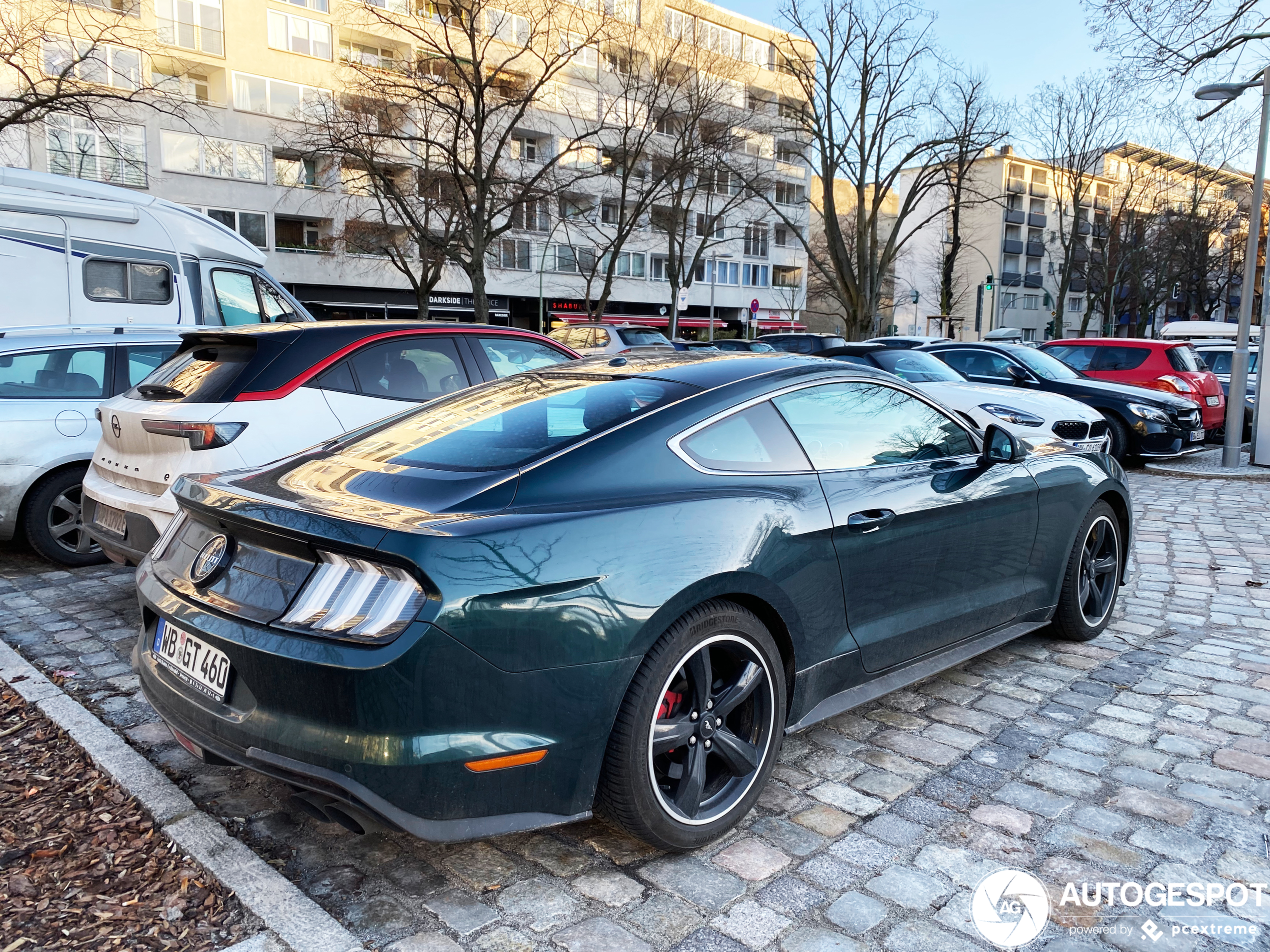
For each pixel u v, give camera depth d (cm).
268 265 3634
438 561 216
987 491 368
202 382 460
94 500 481
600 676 233
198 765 319
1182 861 260
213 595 249
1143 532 773
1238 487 1054
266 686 225
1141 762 323
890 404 354
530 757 226
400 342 520
